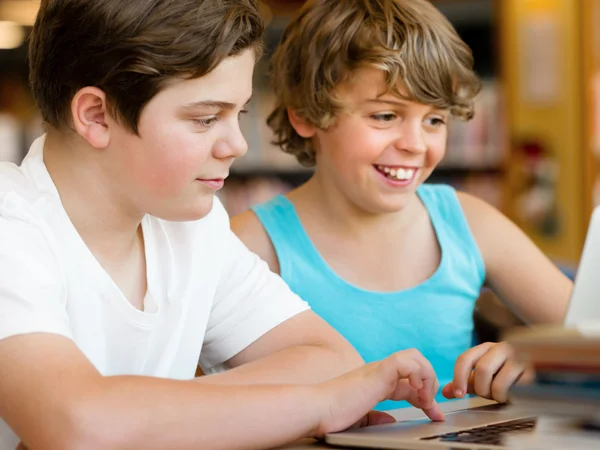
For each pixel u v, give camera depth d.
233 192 4.48
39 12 1.08
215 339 1.31
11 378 0.88
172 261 1.22
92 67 1.01
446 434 0.92
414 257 1.70
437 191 1.77
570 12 4.05
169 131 1.00
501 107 4.17
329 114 1.58
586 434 0.82
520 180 4.16
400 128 1.57
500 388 1.16
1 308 0.92
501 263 1.74
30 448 0.88
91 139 1.04
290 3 4.26
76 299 1.09
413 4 1.61
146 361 1.18
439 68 1.55
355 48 1.54
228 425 0.88
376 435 0.93
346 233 1.68
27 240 1.01
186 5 0.99
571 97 4.08
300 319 1.29
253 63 1.06
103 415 0.84
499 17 4.14
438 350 1.66
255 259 1.37
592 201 4.09
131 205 1.10
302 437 0.95
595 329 0.70
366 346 1.64
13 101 4.30
